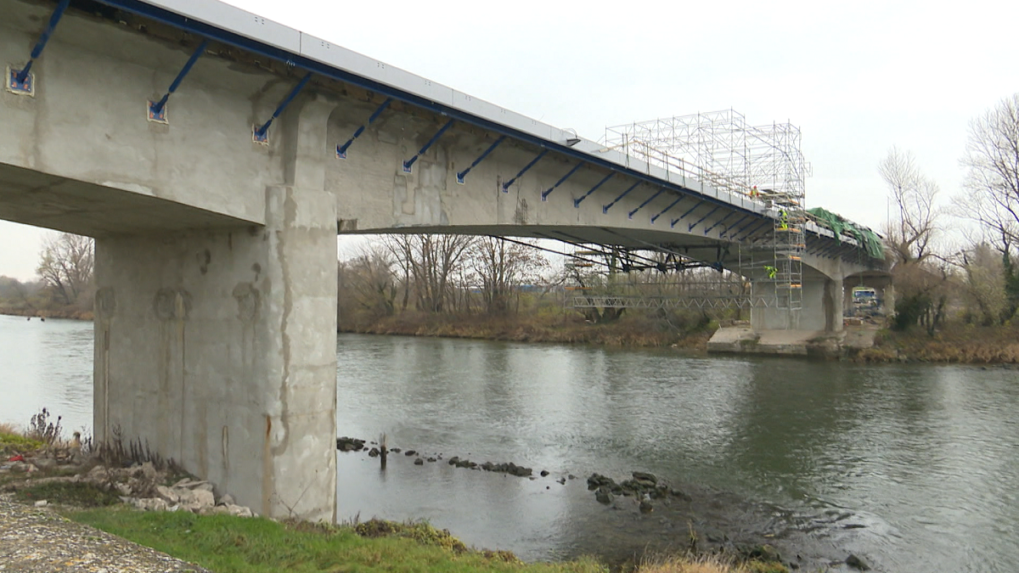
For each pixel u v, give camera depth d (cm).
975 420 2689
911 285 4872
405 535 1181
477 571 966
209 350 1248
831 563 1386
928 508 1714
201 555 823
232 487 1193
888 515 1666
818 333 5009
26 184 993
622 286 5522
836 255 5012
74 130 961
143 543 832
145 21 984
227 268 1226
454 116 1454
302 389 1176
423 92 1331
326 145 1319
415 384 3522
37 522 807
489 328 6525
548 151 1941
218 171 1125
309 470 1182
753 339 5044
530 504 1692
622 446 2284
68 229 1416
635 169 2298
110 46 987
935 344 4569
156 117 1053
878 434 2461
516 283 6950
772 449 2256
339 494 1738
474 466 2012
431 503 1684
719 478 1945
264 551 887
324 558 905
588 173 2262
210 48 1058
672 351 5206
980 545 1487
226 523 988
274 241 1166
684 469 2030
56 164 941
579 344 5803
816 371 4028
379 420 2641
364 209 1421
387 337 6656
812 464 2091
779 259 4006
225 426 1209
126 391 1434
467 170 1716
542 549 1402
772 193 3891
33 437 1844
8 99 897
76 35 950
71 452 1512
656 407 2936
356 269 7888
